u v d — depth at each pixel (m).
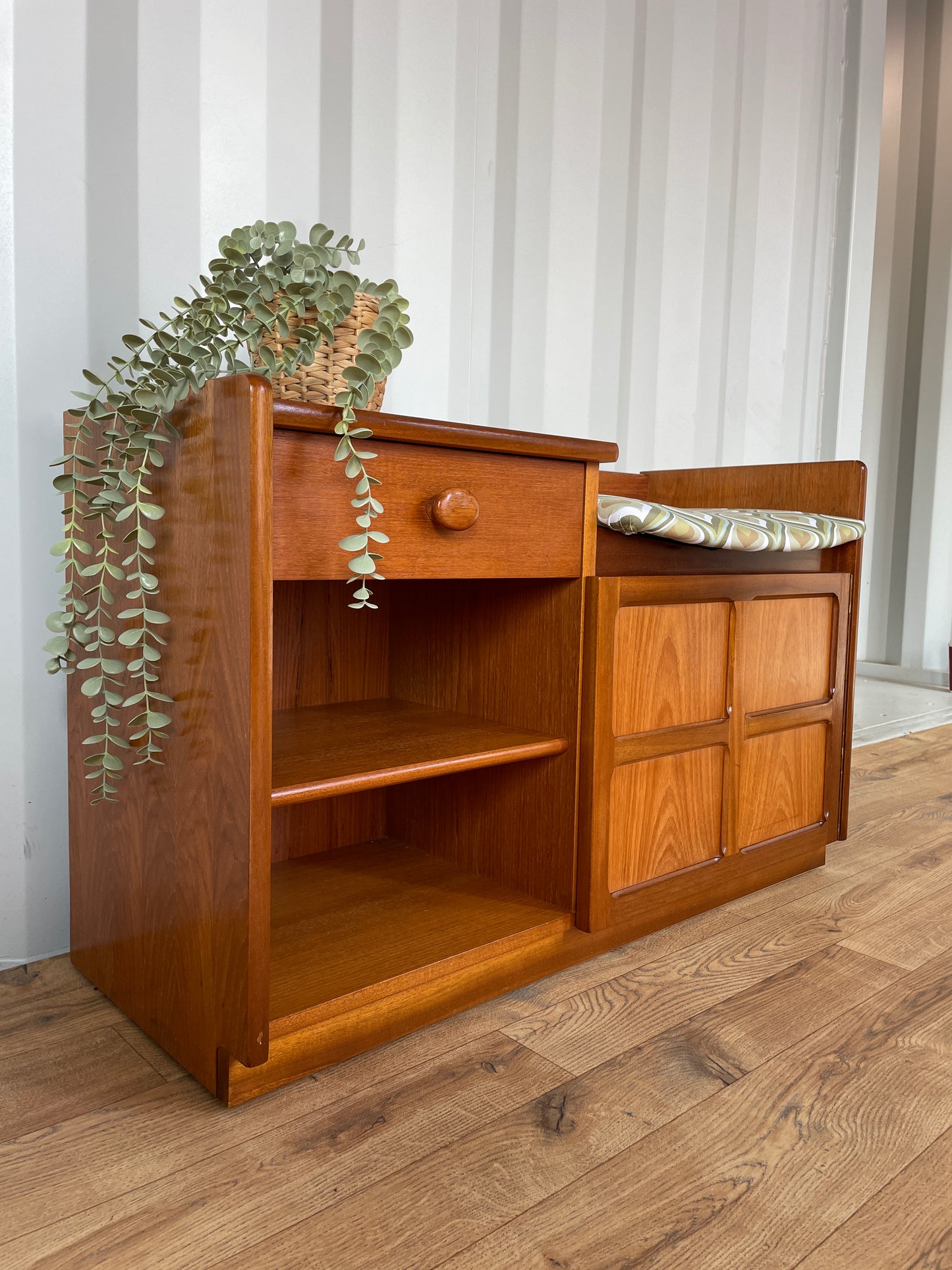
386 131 1.48
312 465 0.89
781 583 1.39
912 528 3.70
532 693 1.23
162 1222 0.73
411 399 1.57
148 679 0.92
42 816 1.19
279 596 1.36
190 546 0.89
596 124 1.83
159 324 1.24
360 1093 0.91
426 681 1.42
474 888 1.27
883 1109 0.90
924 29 3.57
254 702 0.81
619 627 1.16
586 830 1.17
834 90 2.51
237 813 0.83
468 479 1.03
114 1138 0.83
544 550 1.11
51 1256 0.69
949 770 2.32
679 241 2.06
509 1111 0.88
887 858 1.64
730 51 2.14
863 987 1.15
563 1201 0.76
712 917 1.36
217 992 0.88
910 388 3.70
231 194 1.30
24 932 1.19
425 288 1.56
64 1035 1.02
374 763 1.04
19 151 1.10
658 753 1.23
